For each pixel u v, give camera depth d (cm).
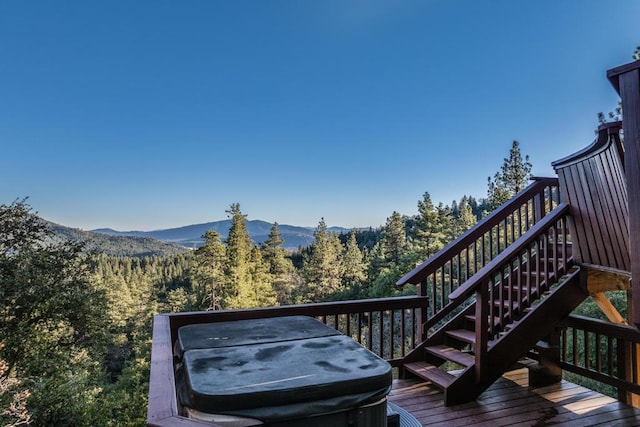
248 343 222
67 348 1131
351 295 3056
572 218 380
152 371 156
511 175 1853
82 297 1158
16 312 1061
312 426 153
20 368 1023
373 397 165
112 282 3244
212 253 2630
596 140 331
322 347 213
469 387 330
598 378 340
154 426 101
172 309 3184
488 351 334
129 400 1742
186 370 172
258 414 143
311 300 3219
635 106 271
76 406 1083
